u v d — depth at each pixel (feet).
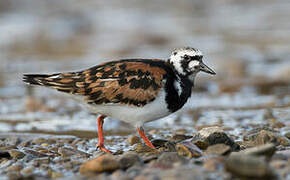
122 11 119.34
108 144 35.12
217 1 127.03
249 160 23.00
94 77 31.58
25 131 40.37
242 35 92.53
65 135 38.40
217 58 74.74
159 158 26.58
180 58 32.58
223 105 49.93
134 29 100.53
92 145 34.94
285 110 45.83
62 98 55.16
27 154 30.78
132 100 31.01
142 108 31.30
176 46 85.40
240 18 108.06
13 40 92.84
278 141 31.71
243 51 80.07
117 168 25.38
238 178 22.86
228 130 38.45
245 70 66.54
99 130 33.73
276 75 62.08
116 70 31.42
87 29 102.89
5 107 50.70
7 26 103.40
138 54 79.82
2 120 44.88
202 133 31.50
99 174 25.08
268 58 74.28
